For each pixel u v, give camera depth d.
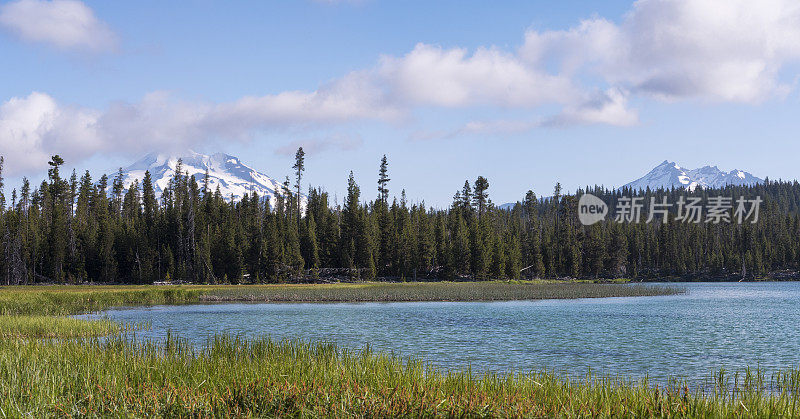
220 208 134.88
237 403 12.48
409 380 15.16
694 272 161.12
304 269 124.31
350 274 120.75
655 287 99.88
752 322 45.28
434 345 32.47
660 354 29.44
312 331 39.12
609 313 53.66
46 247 115.44
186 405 12.12
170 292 70.56
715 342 34.00
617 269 153.38
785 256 163.38
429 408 12.07
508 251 137.88
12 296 56.53
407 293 78.44
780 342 33.88
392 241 131.88
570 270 147.50
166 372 15.98
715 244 172.12
